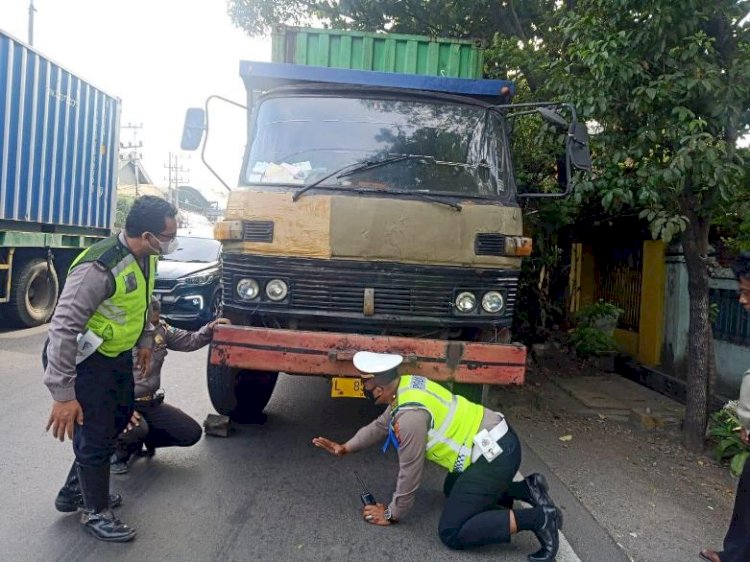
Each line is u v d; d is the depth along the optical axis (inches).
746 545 128.2
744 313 264.5
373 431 143.6
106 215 463.2
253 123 187.6
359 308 163.6
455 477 154.0
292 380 279.3
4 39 324.2
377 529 143.0
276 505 152.8
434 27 348.5
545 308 337.7
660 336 319.0
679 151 178.1
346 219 162.2
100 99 441.4
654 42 187.2
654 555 139.1
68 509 142.2
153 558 126.4
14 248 364.2
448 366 158.1
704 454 208.1
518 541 141.6
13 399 227.3
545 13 302.5
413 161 180.5
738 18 190.9
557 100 209.3
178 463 175.9
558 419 241.0
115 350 129.9
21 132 345.4
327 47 235.6
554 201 276.2
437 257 163.8
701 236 209.8
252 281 164.7
